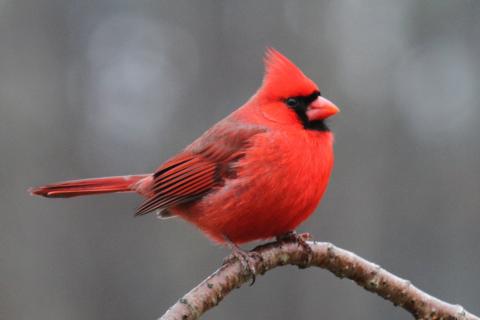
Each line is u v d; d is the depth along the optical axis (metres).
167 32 15.16
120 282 12.95
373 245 12.73
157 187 7.32
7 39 14.37
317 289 11.99
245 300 11.95
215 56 14.62
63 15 15.05
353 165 13.16
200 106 14.52
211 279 5.69
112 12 15.35
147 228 13.17
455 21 14.02
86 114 14.44
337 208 12.80
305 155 6.64
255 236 6.88
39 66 14.43
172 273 12.99
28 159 13.21
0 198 12.59
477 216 12.96
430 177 13.16
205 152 7.15
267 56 7.20
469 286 12.60
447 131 13.42
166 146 14.33
